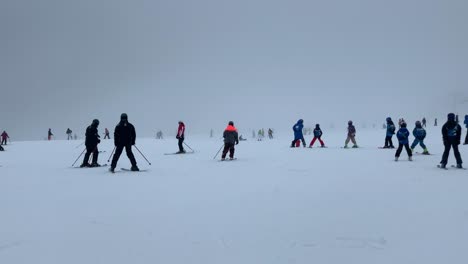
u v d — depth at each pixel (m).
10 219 6.44
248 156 17.73
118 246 5.10
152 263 4.54
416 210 6.70
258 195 8.21
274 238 5.35
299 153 18.75
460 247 4.86
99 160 17.47
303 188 8.92
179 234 5.57
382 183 9.43
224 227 5.88
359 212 6.64
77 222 6.24
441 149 19.28
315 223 6.03
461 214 6.39
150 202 7.66
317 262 4.50
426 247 4.89
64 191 8.96
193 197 8.09
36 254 4.83
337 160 15.05
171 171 12.55
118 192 8.77
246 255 4.75
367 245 5.02
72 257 4.73
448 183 9.32
